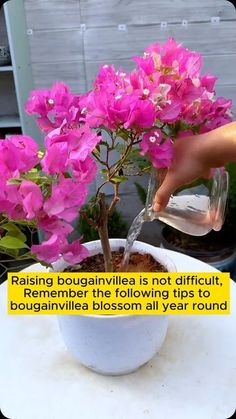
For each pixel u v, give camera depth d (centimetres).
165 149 42
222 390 49
